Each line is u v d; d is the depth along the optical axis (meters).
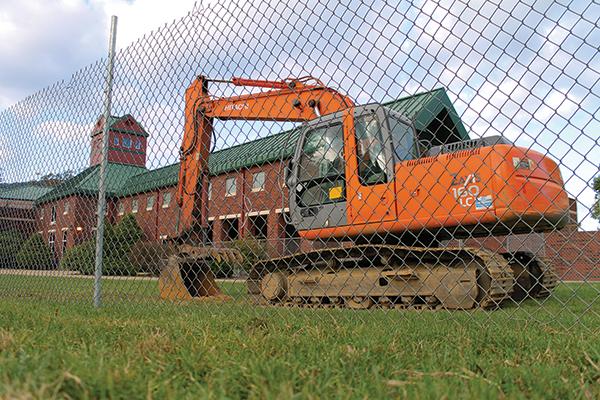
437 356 1.97
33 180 5.85
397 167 4.79
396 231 4.95
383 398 1.32
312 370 1.60
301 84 5.19
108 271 5.51
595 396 1.42
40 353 1.79
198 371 1.65
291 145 5.70
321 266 6.38
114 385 1.34
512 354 2.03
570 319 3.36
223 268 6.84
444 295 5.32
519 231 4.90
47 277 5.88
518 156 4.45
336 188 5.30
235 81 4.11
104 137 4.87
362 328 2.78
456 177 4.32
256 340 2.26
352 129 4.93
